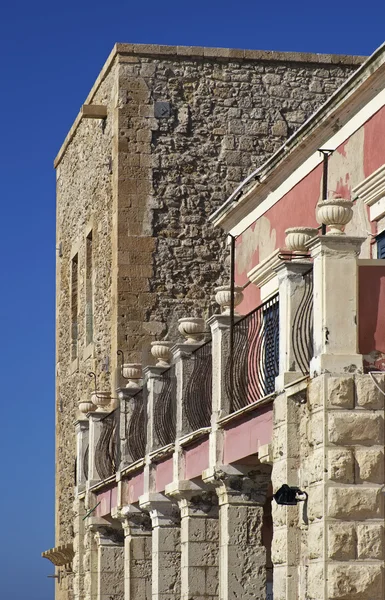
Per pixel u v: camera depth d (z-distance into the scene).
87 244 33.09
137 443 25.36
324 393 14.03
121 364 29.36
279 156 21.80
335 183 19.92
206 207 30.33
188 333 21.75
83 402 29.69
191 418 21.20
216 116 30.80
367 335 14.39
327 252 14.36
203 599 20.69
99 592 27.84
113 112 30.66
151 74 30.58
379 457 13.95
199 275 30.03
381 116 18.28
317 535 13.97
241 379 19.02
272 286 22.62
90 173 32.94
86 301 32.75
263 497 18.81
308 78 31.31
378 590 13.77
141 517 24.92
